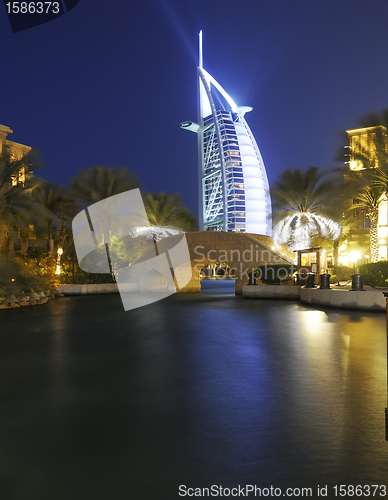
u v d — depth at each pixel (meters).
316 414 4.88
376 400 5.40
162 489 3.21
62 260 39.62
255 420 4.71
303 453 3.81
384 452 3.81
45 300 26.34
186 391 5.97
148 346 9.89
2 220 32.69
